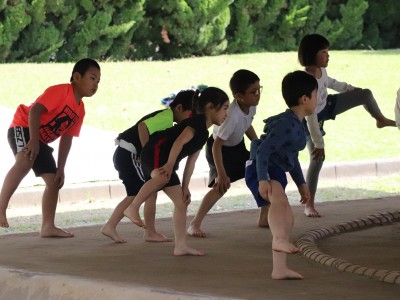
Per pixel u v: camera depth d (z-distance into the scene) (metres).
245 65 22.20
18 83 19.55
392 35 29.30
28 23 23.52
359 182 14.43
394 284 6.71
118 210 9.03
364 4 27.66
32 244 8.93
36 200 13.05
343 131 17.52
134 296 6.36
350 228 9.49
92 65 9.38
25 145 9.30
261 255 8.09
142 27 25.86
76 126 9.59
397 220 10.02
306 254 7.90
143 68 21.58
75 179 14.27
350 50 27.22
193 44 26.02
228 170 9.54
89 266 7.56
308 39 10.05
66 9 24.05
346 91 10.47
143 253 8.29
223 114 8.12
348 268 7.23
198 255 8.11
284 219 6.86
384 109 18.89
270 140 6.88
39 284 6.89
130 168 8.98
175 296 6.18
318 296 6.26
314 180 10.38
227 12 26.05
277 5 26.77
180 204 8.23
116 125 17.58
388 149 16.45
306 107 7.07
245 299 6.04
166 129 8.46
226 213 11.00
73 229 10.07
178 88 19.75
